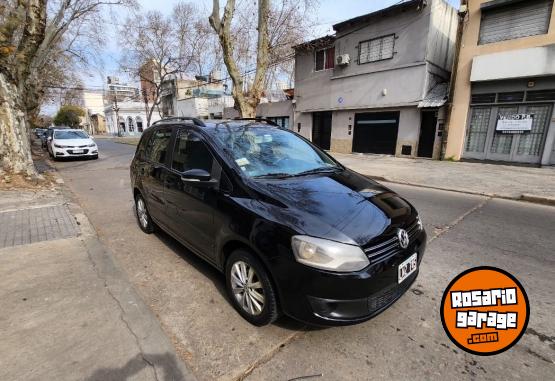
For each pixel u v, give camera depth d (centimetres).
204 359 220
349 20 1540
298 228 219
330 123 1856
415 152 1430
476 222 523
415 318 266
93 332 241
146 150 446
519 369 213
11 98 744
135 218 545
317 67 1820
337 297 211
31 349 223
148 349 225
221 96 3177
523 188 760
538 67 1027
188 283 323
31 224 485
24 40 763
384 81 1482
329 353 227
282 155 332
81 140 1459
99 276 327
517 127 1116
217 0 1240
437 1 1309
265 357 223
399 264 233
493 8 1109
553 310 279
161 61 2967
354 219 235
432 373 209
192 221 317
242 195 262
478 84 1183
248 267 255
